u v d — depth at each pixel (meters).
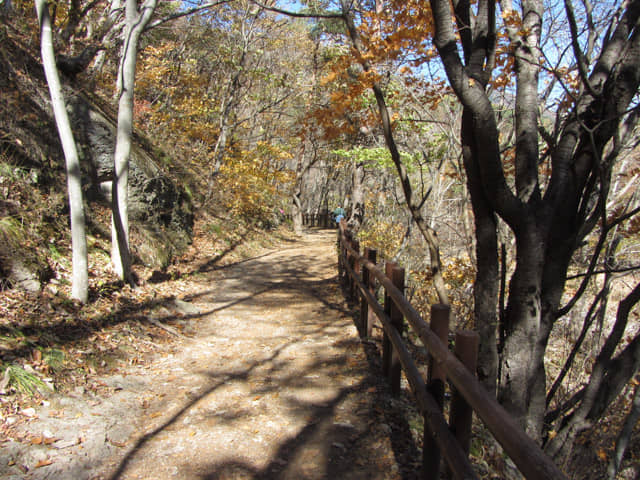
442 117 7.69
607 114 3.79
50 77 5.22
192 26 18.25
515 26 4.29
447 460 2.18
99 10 13.88
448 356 2.35
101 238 8.02
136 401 3.94
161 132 16.08
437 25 3.61
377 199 16.89
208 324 6.74
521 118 4.23
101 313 5.62
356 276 6.57
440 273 5.87
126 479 2.84
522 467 1.41
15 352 3.90
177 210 11.55
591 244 8.27
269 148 17.62
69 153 5.38
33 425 3.17
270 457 3.18
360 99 6.32
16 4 10.62
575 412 4.20
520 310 4.09
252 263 12.74
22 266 5.22
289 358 5.32
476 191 4.29
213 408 3.93
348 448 3.31
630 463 5.18
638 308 8.48
